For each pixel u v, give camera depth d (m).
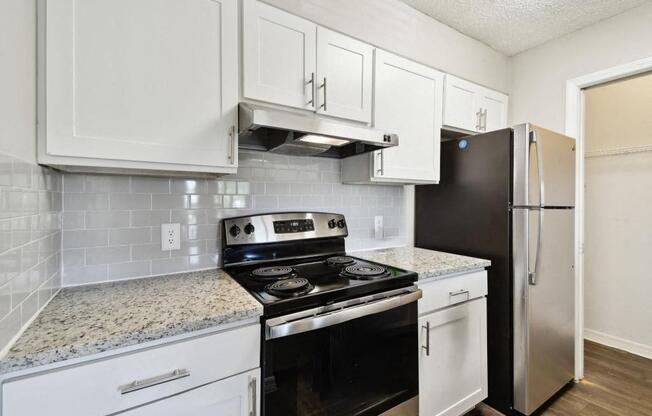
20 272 0.75
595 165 2.63
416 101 1.78
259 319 0.97
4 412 0.64
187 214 1.39
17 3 0.75
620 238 2.49
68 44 0.90
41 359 0.66
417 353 1.37
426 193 2.16
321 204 1.80
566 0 1.74
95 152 0.94
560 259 1.83
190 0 1.09
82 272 1.18
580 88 2.09
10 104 0.71
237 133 1.19
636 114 2.42
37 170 0.88
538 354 1.68
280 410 0.98
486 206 1.79
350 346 1.15
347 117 1.49
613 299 2.53
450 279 1.53
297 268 1.49
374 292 1.23
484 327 1.69
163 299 1.01
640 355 2.37
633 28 1.82
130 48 0.99
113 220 1.24
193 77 1.10
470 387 1.63
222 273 1.37
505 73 2.37
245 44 1.21
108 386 0.73
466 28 2.02
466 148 1.90
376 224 2.05
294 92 1.33
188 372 0.83
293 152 1.64
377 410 1.23
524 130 1.62
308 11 1.37
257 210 1.58
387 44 1.66
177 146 1.07
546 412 1.74
